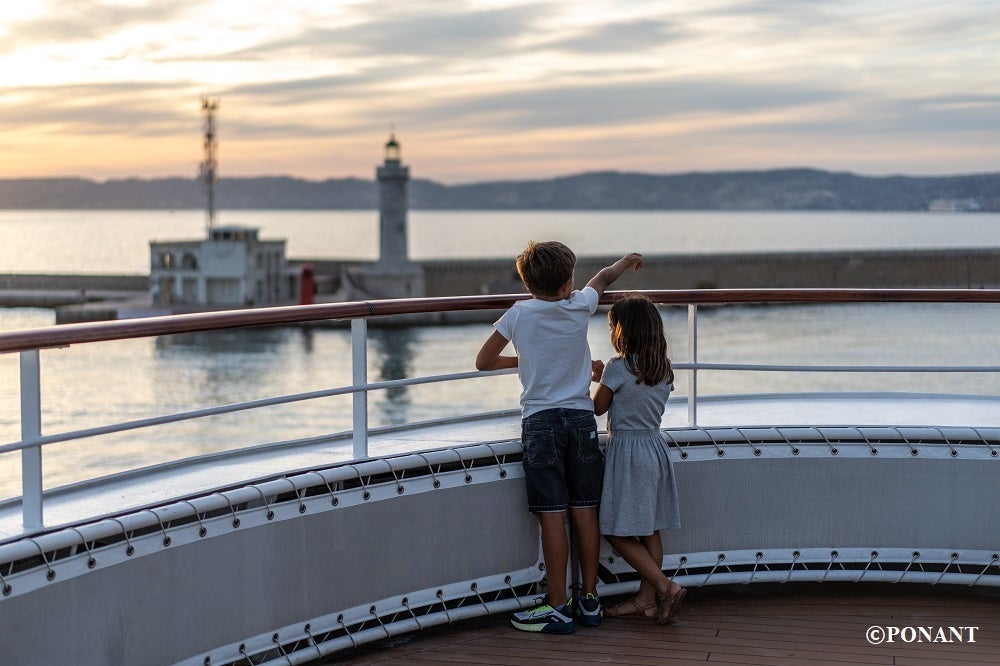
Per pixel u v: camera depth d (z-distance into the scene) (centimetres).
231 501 339
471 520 402
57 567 299
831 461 434
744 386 4647
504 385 5075
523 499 413
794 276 8319
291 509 357
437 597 395
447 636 404
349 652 389
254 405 335
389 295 7575
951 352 3272
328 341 6166
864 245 18838
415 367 5488
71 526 304
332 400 4453
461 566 401
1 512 325
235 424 3638
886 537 436
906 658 381
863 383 4559
